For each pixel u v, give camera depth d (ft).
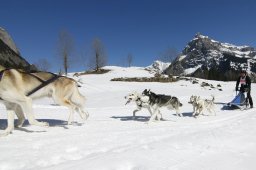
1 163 16.31
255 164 15.71
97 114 42.47
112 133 26.07
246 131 24.93
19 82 26.63
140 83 122.11
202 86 120.98
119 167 14.75
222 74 269.64
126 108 50.90
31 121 26.96
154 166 14.93
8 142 22.08
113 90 95.25
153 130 28.14
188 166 15.12
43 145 21.08
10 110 26.05
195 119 38.01
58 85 29.78
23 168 15.76
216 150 18.43
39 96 28.81
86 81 118.93
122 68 185.68
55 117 38.40
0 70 26.43
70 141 22.43
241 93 50.49
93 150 19.54
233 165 15.51
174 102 39.04
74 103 32.42
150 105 34.94
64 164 15.44
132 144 21.42
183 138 21.43
